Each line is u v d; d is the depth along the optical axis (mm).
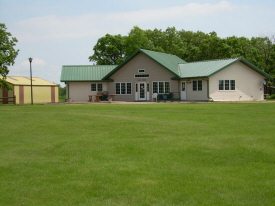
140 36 57875
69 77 40094
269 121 14781
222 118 16203
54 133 12695
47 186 6930
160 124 13883
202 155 8969
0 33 34844
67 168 8125
